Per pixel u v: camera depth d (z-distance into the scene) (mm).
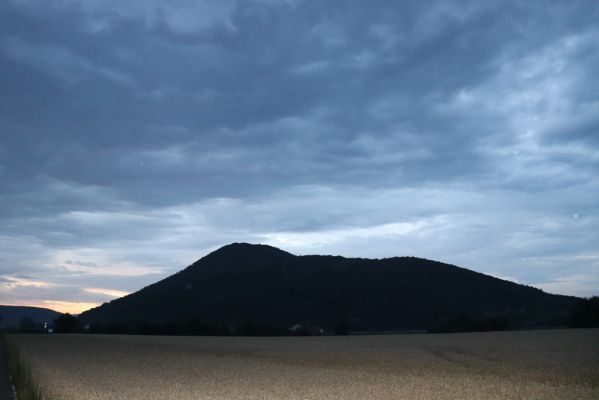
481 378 28656
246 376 31641
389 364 38219
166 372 34344
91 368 36938
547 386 25234
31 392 21188
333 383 27750
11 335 110312
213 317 165125
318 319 154875
